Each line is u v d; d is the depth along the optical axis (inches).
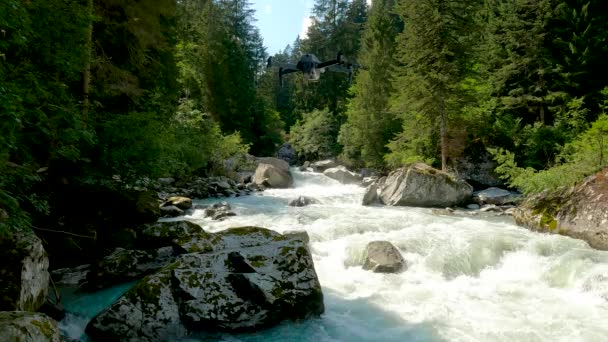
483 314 285.3
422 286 337.4
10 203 185.8
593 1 883.4
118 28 537.3
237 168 1126.4
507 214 625.9
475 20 991.0
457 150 892.0
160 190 738.2
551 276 347.6
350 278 355.3
